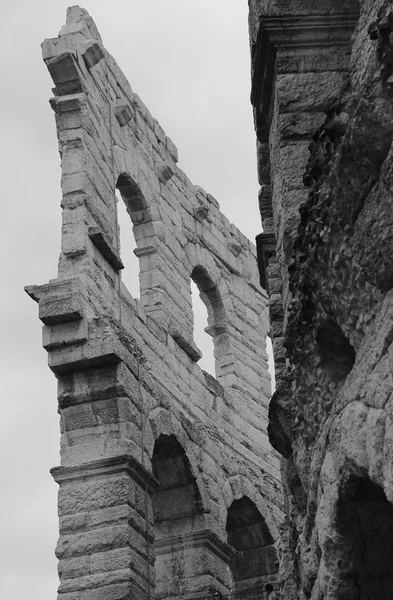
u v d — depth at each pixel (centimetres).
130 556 2742
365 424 1256
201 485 3347
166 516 3309
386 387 1202
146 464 2953
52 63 3288
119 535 2766
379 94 1185
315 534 1506
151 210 3662
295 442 1633
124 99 3691
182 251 3850
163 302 3556
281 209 1698
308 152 1692
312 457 1517
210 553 3278
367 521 1385
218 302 4116
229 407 3862
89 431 2909
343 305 1345
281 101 1717
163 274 3622
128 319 3234
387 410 1191
